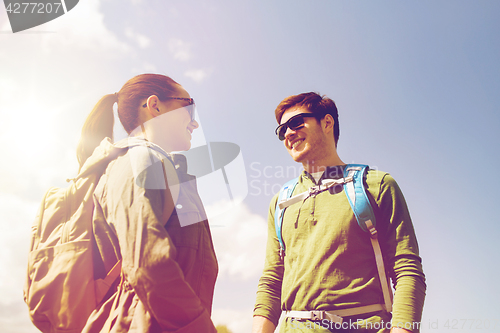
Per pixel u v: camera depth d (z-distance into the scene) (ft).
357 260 4.73
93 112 3.70
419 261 4.51
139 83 3.72
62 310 2.56
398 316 4.09
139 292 2.35
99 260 2.77
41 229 2.96
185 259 2.87
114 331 2.46
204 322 2.58
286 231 5.51
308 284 4.81
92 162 3.14
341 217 4.98
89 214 2.90
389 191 4.94
